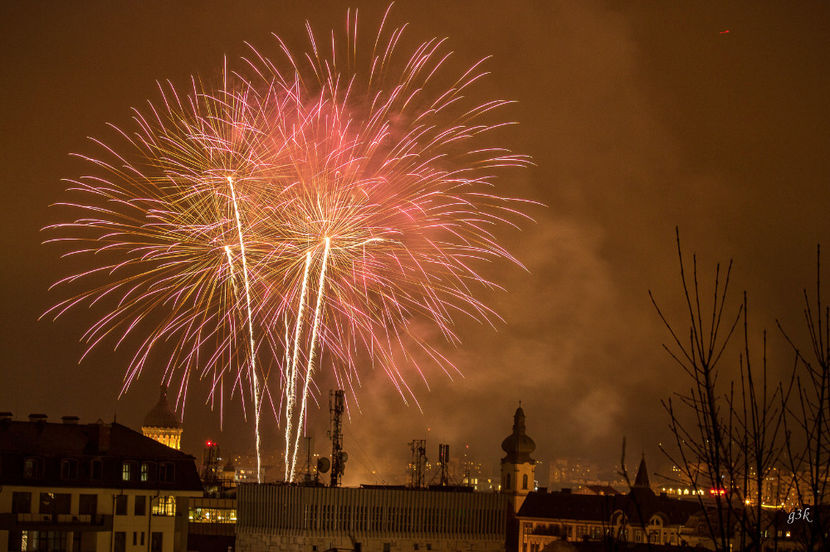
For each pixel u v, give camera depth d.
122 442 132.25
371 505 161.50
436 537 162.88
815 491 22.95
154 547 127.38
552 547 122.12
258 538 160.25
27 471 121.88
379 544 160.62
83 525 121.88
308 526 158.62
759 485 22.97
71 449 126.25
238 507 162.12
